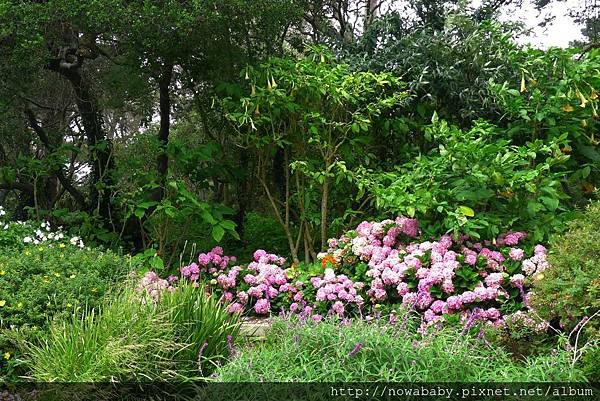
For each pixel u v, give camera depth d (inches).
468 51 229.9
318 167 237.5
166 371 132.4
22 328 149.9
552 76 217.9
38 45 212.7
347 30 313.9
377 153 251.8
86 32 227.3
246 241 281.4
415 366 118.3
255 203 288.5
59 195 319.3
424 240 190.1
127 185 249.0
